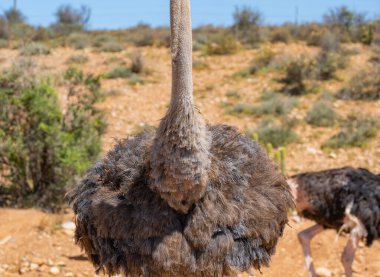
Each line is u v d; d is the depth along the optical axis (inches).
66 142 398.3
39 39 1465.3
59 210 396.2
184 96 172.6
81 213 199.0
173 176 173.2
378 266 335.9
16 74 421.1
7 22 1582.2
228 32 1456.7
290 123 664.4
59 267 312.2
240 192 187.6
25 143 398.3
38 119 396.2
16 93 412.8
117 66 1030.4
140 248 179.8
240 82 890.1
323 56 931.3
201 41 1298.0
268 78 900.6
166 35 1349.7
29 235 348.5
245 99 792.3
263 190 196.1
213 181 181.8
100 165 205.0
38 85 414.0
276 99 742.5
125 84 891.4
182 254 177.3
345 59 960.3
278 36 1285.7
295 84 846.5
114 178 194.2
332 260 344.8
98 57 1145.4
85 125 422.6
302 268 330.6
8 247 331.0
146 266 182.1
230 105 762.2
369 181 293.7
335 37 1156.5
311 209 299.3
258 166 202.4
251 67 959.0
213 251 179.8
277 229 199.2
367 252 353.4
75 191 209.8
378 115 698.2
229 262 183.6
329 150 576.1
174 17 173.0
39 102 393.1
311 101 768.9
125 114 714.2
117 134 616.4
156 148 176.7
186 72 172.6
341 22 1439.5
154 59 1116.5
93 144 419.2
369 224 287.6
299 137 610.2
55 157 396.5
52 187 399.5
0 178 425.4
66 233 355.6
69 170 396.8
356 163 541.0
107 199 188.1
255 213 187.0
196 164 172.9
